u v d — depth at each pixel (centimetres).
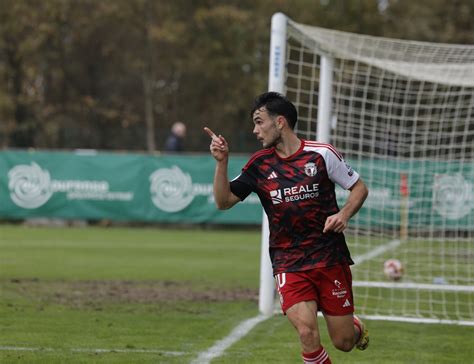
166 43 9675
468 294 3831
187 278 4141
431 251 5369
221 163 1861
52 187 7275
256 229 7575
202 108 10088
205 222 7244
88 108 9831
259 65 9919
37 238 6331
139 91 10156
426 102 5197
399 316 3156
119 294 3531
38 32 9256
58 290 3609
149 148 9394
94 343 2480
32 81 9925
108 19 9344
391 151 5100
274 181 1836
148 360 2250
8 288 3641
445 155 5678
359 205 1825
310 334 1784
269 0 9906
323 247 1825
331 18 10300
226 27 9650
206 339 2577
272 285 3106
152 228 7538
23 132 9469
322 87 3531
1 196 7281
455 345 2581
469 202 5731
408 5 11006
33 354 2303
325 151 1828
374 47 3369
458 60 3466
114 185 7275
